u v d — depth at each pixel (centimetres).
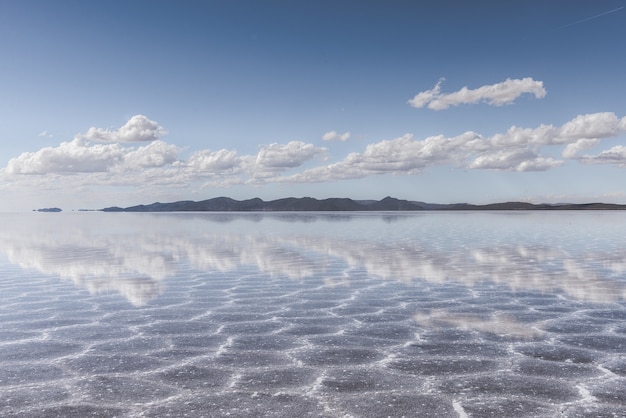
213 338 663
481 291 1001
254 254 1794
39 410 425
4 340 655
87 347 621
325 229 3688
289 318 780
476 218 6819
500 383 482
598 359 554
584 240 2362
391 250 1902
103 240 2695
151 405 435
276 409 424
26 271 1366
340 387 476
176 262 1559
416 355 579
